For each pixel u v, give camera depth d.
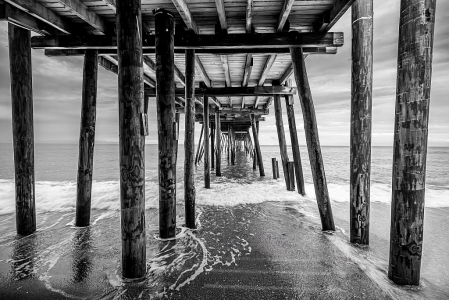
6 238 3.27
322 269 2.48
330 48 4.12
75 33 3.57
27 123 3.30
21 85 3.19
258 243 3.18
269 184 7.98
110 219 4.20
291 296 2.05
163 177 3.20
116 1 2.08
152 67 5.11
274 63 5.28
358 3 2.72
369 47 2.72
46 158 25.67
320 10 3.30
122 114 2.12
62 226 3.80
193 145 3.81
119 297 2.03
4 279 2.29
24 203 3.37
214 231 3.64
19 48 3.14
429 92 1.95
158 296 2.05
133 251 2.25
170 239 3.29
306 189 7.00
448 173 13.42
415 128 1.96
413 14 1.93
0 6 2.87
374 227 3.89
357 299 1.99
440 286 2.20
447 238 3.51
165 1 2.98
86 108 3.66
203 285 2.21
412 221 2.05
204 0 2.98
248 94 6.63
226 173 11.29
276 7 3.18
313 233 3.52
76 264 2.58
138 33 2.13
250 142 19.80
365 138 2.87
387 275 2.32
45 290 2.12
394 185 2.12
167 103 3.05
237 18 3.47
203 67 5.61
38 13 2.94
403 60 2.00
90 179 3.80
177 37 3.54
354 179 2.96
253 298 2.03
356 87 2.80
